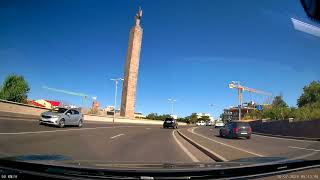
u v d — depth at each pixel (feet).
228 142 71.46
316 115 150.71
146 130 117.80
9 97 214.07
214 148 48.57
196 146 55.62
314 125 110.83
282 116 212.23
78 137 60.64
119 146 50.08
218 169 13.75
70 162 14.79
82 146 46.03
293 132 125.90
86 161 15.62
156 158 37.91
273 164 15.94
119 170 12.86
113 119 222.07
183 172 13.08
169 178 12.71
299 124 121.39
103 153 40.01
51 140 51.16
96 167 13.47
